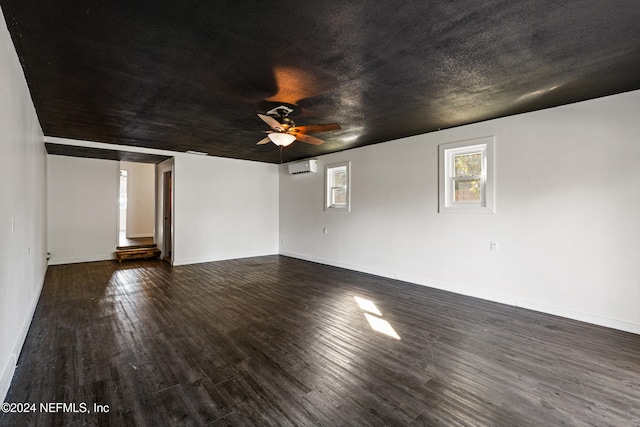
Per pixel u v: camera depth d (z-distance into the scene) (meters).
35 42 2.09
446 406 1.91
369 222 5.56
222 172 6.96
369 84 2.82
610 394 2.03
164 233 6.97
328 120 3.95
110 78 2.66
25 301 2.87
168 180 7.02
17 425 1.72
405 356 2.54
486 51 2.23
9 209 2.12
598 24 1.89
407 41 2.09
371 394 2.03
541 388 2.10
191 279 5.15
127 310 3.61
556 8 1.73
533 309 3.62
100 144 5.30
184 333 2.98
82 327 3.09
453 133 4.32
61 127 4.23
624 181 3.01
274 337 2.91
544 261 3.53
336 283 4.91
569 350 2.64
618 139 3.04
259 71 2.54
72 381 2.15
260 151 6.17
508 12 1.77
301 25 1.90
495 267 3.93
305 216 7.05
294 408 1.89
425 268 4.71
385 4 1.70
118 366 2.36
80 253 6.46
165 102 3.25
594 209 3.19
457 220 4.30
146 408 1.88
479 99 3.20
